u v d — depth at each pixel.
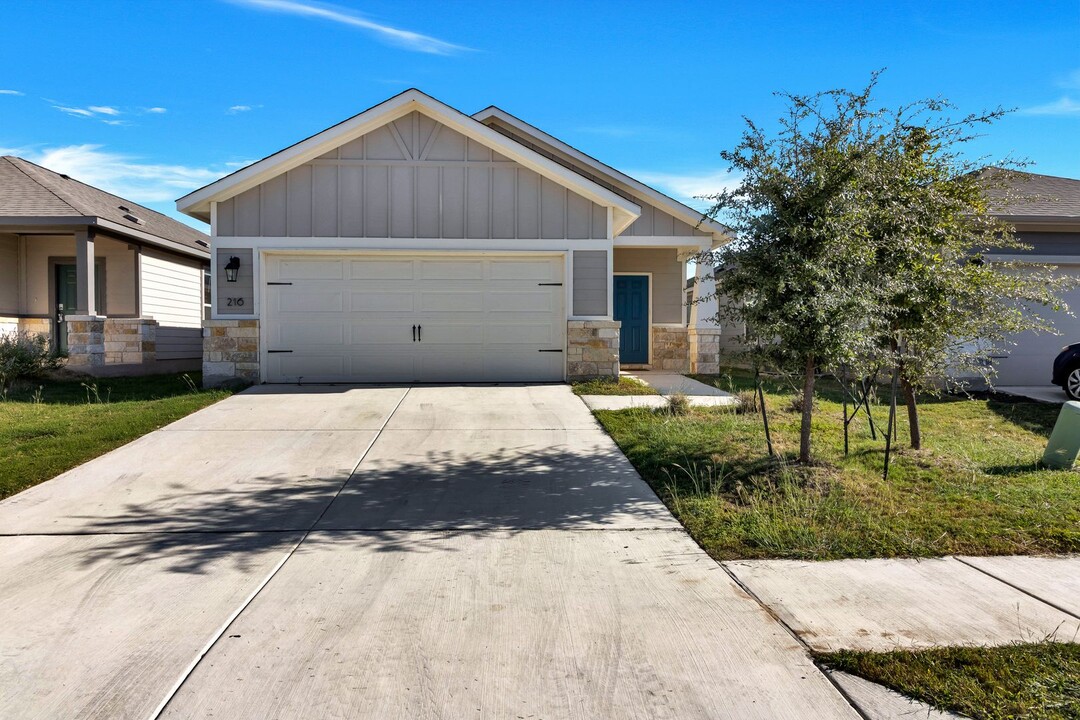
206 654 3.54
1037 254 12.84
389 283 12.25
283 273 12.12
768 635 3.75
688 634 3.77
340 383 12.17
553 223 12.33
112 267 16.50
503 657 3.53
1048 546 5.04
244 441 8.05
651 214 14.84
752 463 6.80
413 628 3.82
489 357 12.40
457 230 12.20
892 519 5.50
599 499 6.16
